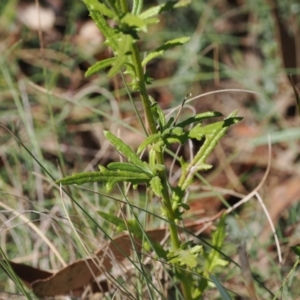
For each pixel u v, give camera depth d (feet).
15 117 15.57
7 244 12.87
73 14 18.90
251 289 8.38
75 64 18.20
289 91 16.48
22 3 19.38
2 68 15.30
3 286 11.71
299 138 15.51
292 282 11.33
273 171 15.33
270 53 17.28
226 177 15.24
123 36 6.88
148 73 7.77
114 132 15.94
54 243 12.36
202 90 17.49
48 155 15.34
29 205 13.14
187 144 15.97
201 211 12.48
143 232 8.54
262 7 17.38
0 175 14.11
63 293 10.63
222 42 18.07
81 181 7.62
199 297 9.05
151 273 10.52
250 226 13.24
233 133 16.49
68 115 16.31
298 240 12.12
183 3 7.06
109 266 10.67
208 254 9.05
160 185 7.77
